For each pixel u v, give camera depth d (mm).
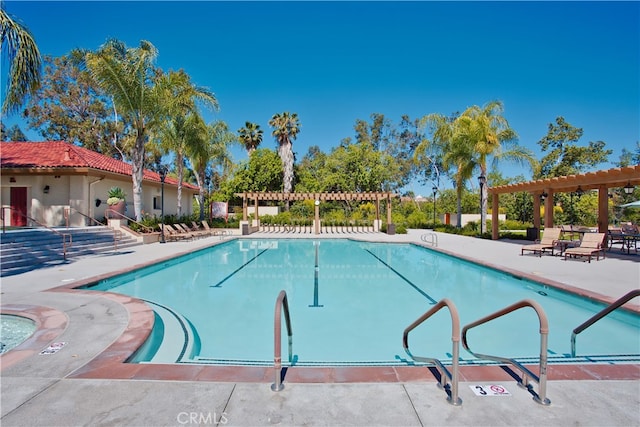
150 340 4141
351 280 8734
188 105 19344
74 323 4285
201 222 22125
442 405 2516
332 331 5160
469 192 31672
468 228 22391
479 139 18688
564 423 2314
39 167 14836
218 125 25125
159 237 16109
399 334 5031
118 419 2340
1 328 4527
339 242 17781
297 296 7176
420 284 8219
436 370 3055
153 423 2299
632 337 4723
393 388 2748
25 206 15719
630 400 2596
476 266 10055
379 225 23750
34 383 2795
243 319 5711
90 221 15773
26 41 7805
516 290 7535
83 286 6641
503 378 2920
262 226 24500
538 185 14117
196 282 8477
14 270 8203
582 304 6039
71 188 15539
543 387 2549
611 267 8844
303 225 25031
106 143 28469
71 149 17188
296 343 4676
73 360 3217
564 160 26734
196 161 23375
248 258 12453
